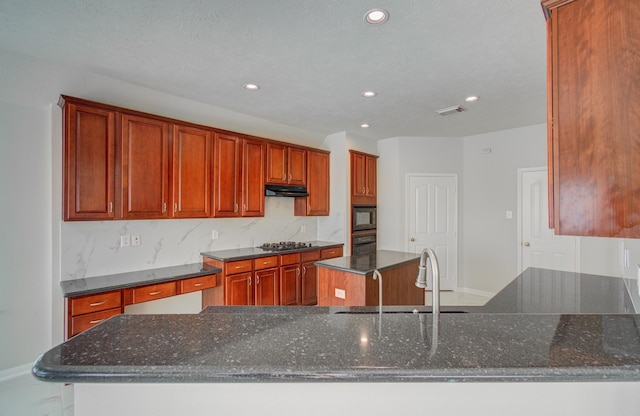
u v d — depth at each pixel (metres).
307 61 2.48
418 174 5.14
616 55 0.97
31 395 2.26
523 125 4.40
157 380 0.69
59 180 2.64
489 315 1.09
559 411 0.81
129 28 2.03
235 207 3.60
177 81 2.88
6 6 1.79
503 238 4.74
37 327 2.58
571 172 1.05
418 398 0.82
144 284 2.73
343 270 2.62
